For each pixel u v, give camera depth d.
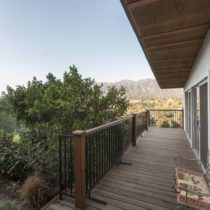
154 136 7.57
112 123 3.65
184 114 8.97
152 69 5.37
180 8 2.09
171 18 2.32
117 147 4.20
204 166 3.88
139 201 2.73
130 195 2.89
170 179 3.46
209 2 1.96
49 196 3.19
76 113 5.27
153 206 2.61
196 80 4.33
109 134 3.71
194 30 2.75
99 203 2.70
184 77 6.91
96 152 3.13
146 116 9.11
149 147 5.79
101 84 6.10
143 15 2.25
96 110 5.71
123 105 6.29
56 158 3.57
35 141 5.07
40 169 3.62
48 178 3.48
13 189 3.63
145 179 3.46
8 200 3.34
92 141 2.94
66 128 5.03
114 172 3.78
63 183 3.02
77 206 2.59
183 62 4.67
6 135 6.11
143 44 3.27
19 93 6.28
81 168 2.55
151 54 3.87
